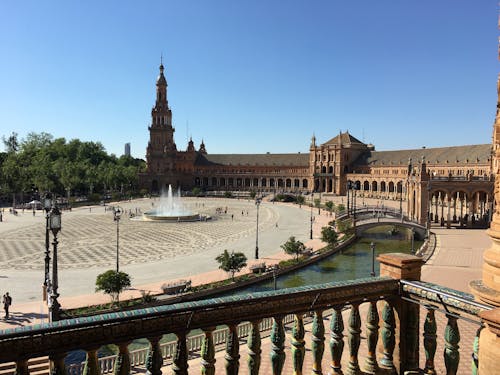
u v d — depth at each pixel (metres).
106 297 37.22
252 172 195.88
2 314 31.69
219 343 21.80
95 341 6.00
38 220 92.69
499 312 5.96
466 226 83.38
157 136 195.25
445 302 7.96
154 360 6.47
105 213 109.81
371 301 8.56
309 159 189.12
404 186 135.50
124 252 59.16
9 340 5.46
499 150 7.36
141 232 78.31
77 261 52.75
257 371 7.39
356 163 175.62
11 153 146.62
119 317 6.11
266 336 22.61
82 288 40.38
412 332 9.00
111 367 19.92
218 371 16.12
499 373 6.00
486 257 7.42
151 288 40.69
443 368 16.72
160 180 190.50
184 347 6.70
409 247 67.81
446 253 57.09
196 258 55.72
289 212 115.56
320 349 7.91
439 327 23.38
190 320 6.64
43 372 16.83
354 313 8.41
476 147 125.19
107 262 52.56
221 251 60.84
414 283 8.64
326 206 117.00
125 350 6.29
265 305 7.32
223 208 126.81
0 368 13.26
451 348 8.08
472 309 7.44
